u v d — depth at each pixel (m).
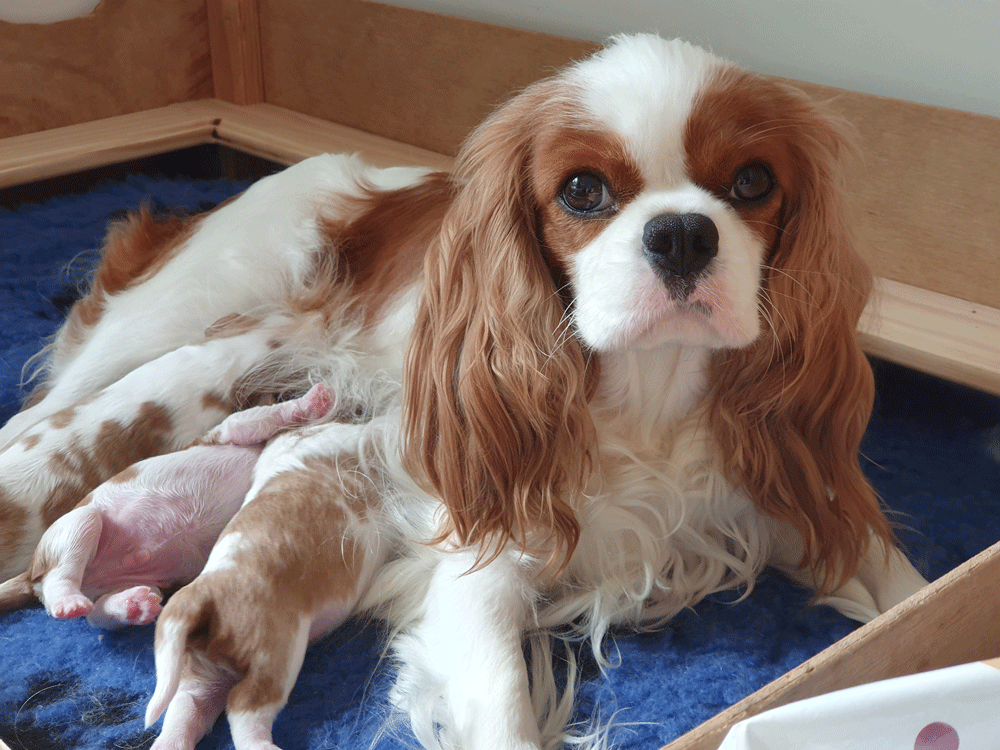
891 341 0.83
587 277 0.63
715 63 0.64
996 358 0.81
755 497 0.71
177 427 0.75
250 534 0.66
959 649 0.60
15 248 1.01
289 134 1.18
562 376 0.67
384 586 0.71
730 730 0.50
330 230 0.84
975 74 0.86
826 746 0.49
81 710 0.66
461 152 0.70
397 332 0.81
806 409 0.70
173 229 0.89
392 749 0.64
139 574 0.70
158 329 0.82
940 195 0.87
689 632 0.70
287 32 1.23
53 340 0.90
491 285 0.67
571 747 0.64
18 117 1.16
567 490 0.69
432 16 1.08
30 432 0.73
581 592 0.71
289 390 0.80
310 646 0.69
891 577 0.71
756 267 0.65
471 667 0.64
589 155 0.63
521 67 1.03
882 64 0.90
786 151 0.65
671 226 0.60
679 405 0.70
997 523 0.78
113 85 1.23
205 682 0.64
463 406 0.68
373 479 0.72
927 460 0.83
